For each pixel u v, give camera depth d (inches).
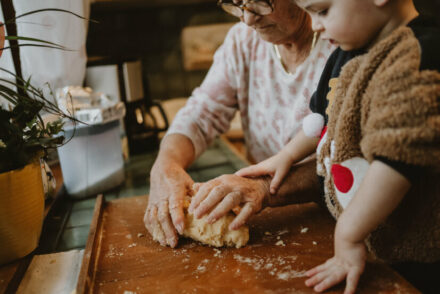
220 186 27.6
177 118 43.2
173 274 23.1
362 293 20.0
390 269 22.0
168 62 73.9
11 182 24.7
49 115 39.0
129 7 67.2
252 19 30.9
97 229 28.6
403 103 17.6
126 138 55.7
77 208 39.0
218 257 24.8
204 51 73.6
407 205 21.0
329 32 20.6
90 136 39.6
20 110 26.5
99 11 68.0
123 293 21.6
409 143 17.4
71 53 43.3
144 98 59.3
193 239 27.4
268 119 42.0
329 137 23.8
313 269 21.4
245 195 27.5
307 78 36.9
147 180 45.9
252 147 46.9
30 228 27.0
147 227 28.8
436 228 20.5
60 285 24.5
